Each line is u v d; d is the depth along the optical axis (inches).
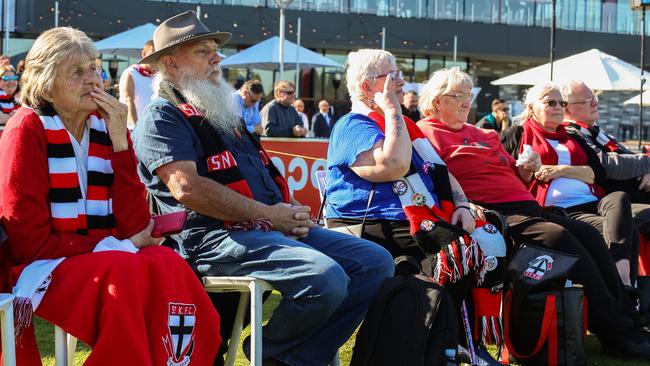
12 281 152.1
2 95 424.5
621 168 295.9
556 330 222.8
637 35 1304.1
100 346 142.2
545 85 288.7
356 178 217.2
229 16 1128.8
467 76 250.4
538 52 1280.8
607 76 621.0
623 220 267.3
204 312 159.9
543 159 287.6
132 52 796.6
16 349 148.4
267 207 181.2
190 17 189.2
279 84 584.1
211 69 189.8
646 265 302.7
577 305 224.2
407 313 181.8
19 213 150.6
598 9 1290.6
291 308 172.4
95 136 162.1
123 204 162.2
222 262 178.4
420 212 209.6
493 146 254.1
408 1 1218.6
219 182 179.6
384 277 188.2
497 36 1256.8
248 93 563.2
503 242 215.8
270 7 1141.7
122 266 146.9
